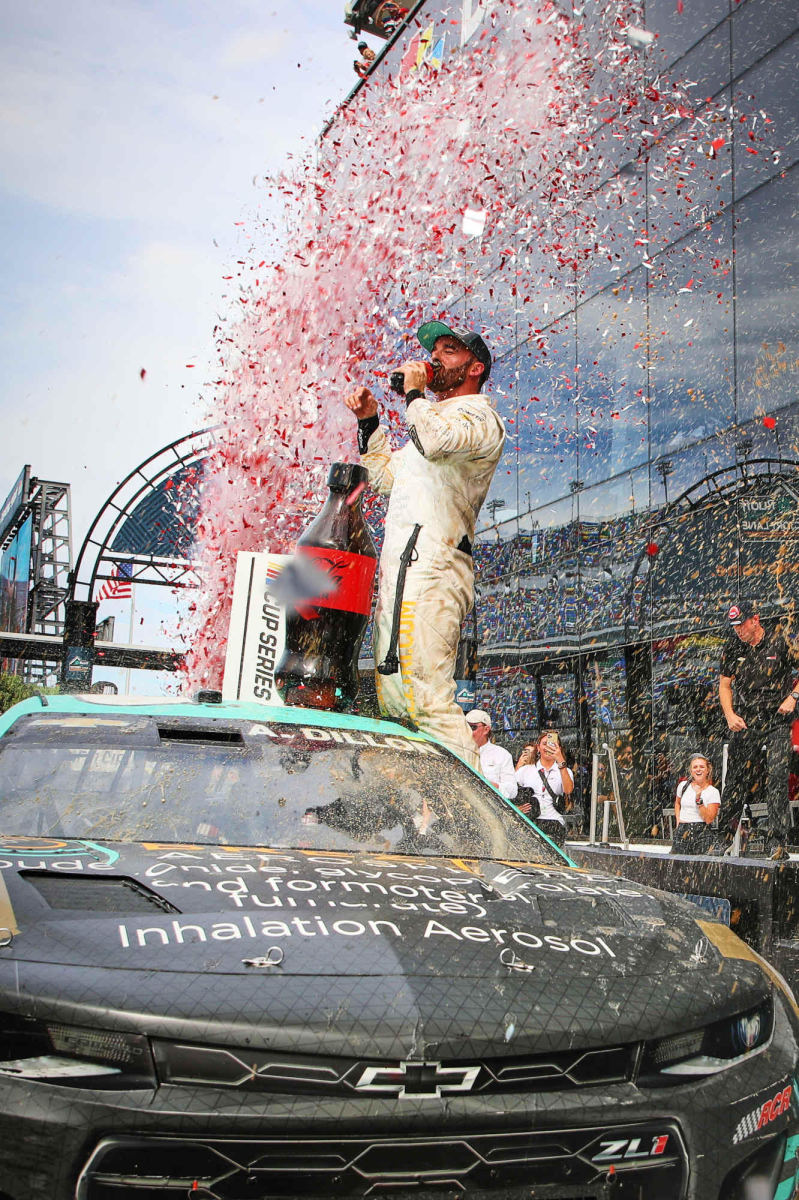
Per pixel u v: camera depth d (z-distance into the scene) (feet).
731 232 35.99
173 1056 5.81
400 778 10.48
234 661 15.15
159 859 7.95
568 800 44.83
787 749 23.35
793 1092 7.21
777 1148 6.98
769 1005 7.63
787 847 23.20
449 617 14.38
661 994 6.91
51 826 8.68
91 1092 5.73
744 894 15.34
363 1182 5.75
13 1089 5.74
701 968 7.49
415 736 11.91
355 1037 5.92
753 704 24.48
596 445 42.42
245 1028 5.88
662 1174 6.39
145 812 9.01
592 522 42.96
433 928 7.10
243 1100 5.75
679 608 38.19
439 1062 5.96
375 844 9.21
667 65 38.81
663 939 7.81
